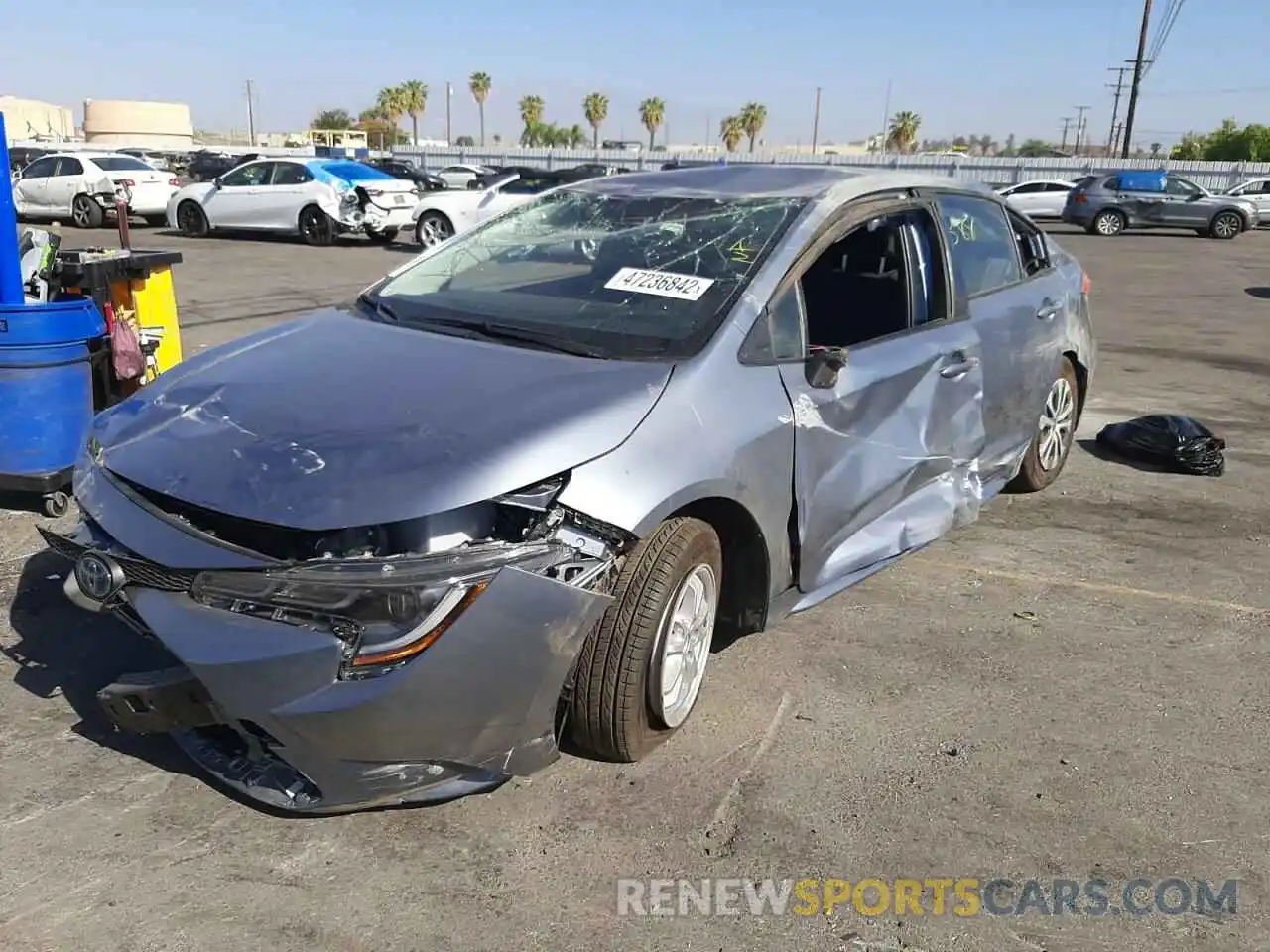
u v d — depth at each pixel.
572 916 2.51
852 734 3.32
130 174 21.38
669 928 2.48
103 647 3.75
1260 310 13.73
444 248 4.30
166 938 2.40
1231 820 2.95
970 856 2.77
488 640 2.54
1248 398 8.46
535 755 2.77
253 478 2.64
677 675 3.13
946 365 4.16
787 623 4.11
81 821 2.79
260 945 2.39
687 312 3.41
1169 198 27.56
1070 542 5.11
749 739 3.27
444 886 2.60
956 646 3.96
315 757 2.55
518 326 3.47
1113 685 3.70
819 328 4.03
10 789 2.92
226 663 2.50
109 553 2.72
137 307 6.06
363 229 19.09
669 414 2.98
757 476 3.20
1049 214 31.23
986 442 4.70
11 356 4.71
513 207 4.50
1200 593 4.53
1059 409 5.74
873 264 4.13
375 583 2.46
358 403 2.93
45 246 5.43
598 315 3.48
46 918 2.45
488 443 2.71
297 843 2.73
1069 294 5.56
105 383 5.53
